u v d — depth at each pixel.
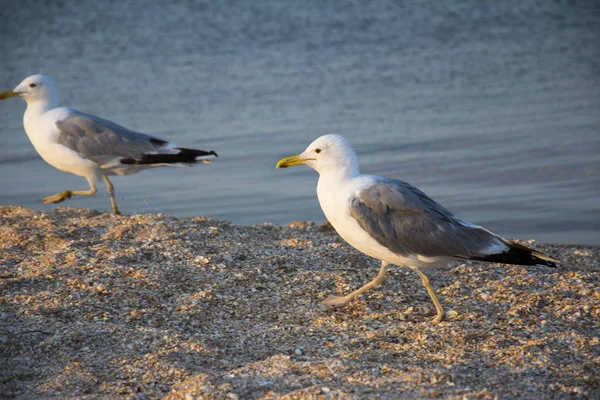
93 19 39.91
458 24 38.56
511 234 14.61
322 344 8.88
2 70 30.20
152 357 8.36
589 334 9.20
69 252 11.33
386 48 33.81
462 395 7.48
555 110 24.52
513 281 10.87
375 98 26.14
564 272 11.44
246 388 7.66
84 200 17.31
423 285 10.84
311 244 12.23
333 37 35.75
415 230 9.50
